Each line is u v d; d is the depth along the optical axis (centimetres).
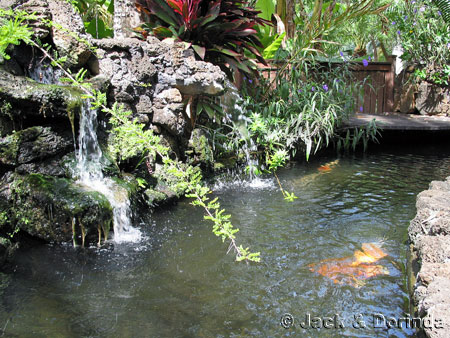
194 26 478
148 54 411
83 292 247
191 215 375
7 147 315
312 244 313
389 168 555
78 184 333
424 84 855
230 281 260
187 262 285
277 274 268
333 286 253
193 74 430
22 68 348
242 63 523
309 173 529
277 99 623
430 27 863
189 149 465
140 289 251
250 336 207
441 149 696
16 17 306
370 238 325
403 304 234
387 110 900
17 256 295
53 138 335
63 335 206
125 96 394
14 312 225
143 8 493
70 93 331
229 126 518
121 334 208
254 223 356
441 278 185
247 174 507
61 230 310
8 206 313
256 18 542
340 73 750
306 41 618
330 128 595
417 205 291
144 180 394
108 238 322
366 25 920
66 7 378
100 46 387
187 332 210
